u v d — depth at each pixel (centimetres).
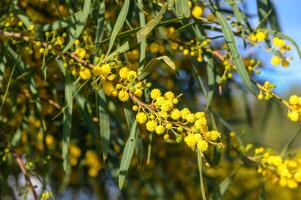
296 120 41
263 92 44
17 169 60
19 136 57
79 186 71
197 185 68
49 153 54
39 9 55
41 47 44
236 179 73
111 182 70
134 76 39
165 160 67
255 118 72
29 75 50
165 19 46
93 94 49
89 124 46
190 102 63
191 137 37
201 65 54
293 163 47
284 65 44
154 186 67
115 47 46
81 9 48
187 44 48
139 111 38
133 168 65
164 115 37
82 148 61
